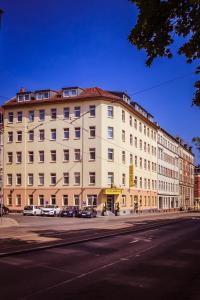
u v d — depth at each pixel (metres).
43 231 26.81
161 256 15.16
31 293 8.74
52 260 13.86
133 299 8.41
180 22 9.66
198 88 11.92
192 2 8.89
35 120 63.88
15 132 65.19
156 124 85.81
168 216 58.56
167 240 21.84
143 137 74.38
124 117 63.81
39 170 63.00
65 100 61.62
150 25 9.66
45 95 64.12
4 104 66.12
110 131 60.66
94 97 59.94
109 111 60.75
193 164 127.62
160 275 11.19
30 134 64.25
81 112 60.78
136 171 69.56
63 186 61.12
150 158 78.81
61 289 9.21
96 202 58.91
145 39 9.91
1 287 9.33
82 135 60.38
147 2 9.34
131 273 11.43
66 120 61.72
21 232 25.39
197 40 10.02
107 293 8.89
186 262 13.62
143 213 70.44
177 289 9.43
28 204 63.38
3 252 15.23
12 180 64.75
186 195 114.56
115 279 10.51
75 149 60.75
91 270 11.82
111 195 60.28
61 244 18.67
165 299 8.46
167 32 9.79
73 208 56.03
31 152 63.94
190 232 27.77
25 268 12.08
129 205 65.19
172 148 99.00
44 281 10.09
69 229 29.12
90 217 52.59
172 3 9.39
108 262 13.48
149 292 9.08
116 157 60.88
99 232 26.56
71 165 60.81
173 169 99.12
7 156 65.38
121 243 20.14
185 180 113.62
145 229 30.67
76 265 12.75
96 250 17.06
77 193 60.03
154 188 81.38
